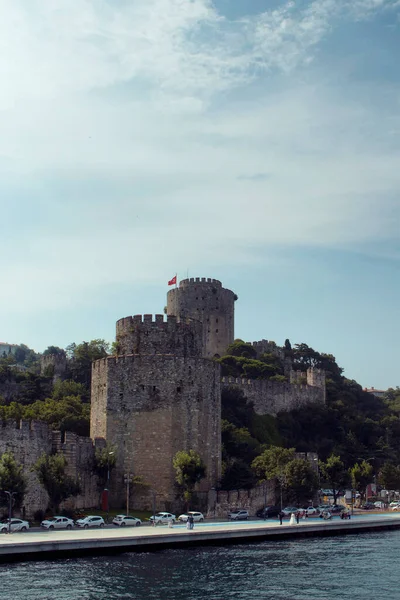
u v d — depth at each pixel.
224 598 57.56
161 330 110.38
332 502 129.62
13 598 54.94
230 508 102.31
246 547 80.12
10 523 77.44
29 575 61.78
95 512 94.81
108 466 97.88
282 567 69.19
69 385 152.25
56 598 55.28
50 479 85.31
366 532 97.25
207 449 103.50
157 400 101.81
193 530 81.56
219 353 179.62
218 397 107.50
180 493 99.06
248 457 127.06
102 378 105.00
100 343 179.12
